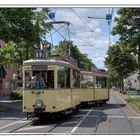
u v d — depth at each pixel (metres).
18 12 37.09
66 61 27.42
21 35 38.19
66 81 26.22
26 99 23.53
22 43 46.06
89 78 39.09
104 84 44.34
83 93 37.00
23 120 25.58
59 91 23.97
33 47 46.69
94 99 40.41
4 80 73.25
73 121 24.64
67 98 26.36
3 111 34.56
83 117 27.61
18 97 54.72
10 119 26.38
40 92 23.38
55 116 24.27
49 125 22.31
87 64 63.22
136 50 38.53
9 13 36.84
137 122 24.28
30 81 23.62
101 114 30.41
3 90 72.94
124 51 39.16
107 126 21.84
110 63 57.50
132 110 34.81
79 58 61.94
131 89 103.81
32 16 39.19
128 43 37.91
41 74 23.62
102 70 44.12
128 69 60.03
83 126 21.75
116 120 25.48
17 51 49.03
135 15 37.06
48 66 23.56
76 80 30.19
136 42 37.62
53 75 23.50
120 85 102.31
